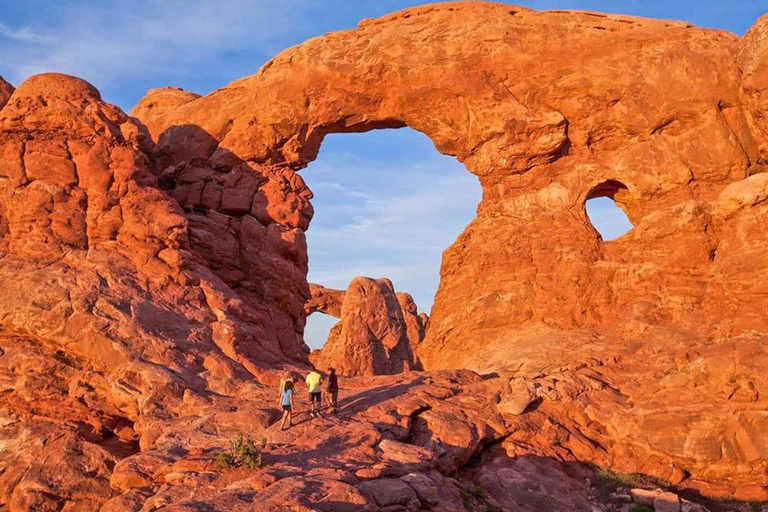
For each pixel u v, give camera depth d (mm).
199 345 24672
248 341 26234
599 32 32469
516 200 32750
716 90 30812
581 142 32750
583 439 22625
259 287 32594
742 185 28016
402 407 22062
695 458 21750
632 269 29875
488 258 32250
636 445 22391
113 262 26234
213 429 19828
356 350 50094
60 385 23547
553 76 32281
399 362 52156
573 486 20766
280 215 33781
